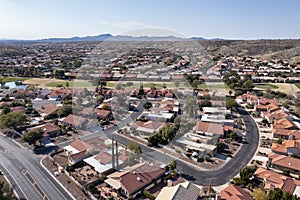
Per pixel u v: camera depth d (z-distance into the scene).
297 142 34.22
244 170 26.36
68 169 27.50
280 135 38.47
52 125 40.09
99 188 24.11
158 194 21.16
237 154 32.69
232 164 29.62
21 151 33.44
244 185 25.09
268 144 36.19
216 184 25.17
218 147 32.19
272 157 30.73
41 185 25.08
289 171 27.86
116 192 23.36
